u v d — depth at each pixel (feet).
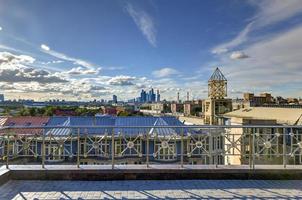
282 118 116.26
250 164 23.62
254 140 23.94
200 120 166.71
